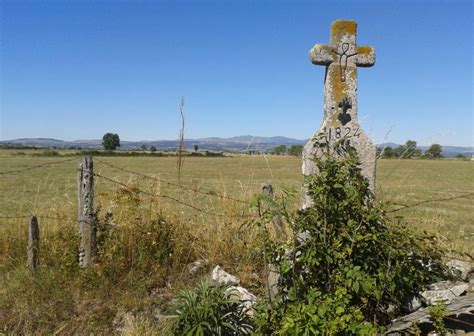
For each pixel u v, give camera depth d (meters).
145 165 40.22
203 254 6.36
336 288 3.98
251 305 4.68
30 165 41.94
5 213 10.20
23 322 4.82
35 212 7.95
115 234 6.15
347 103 5.31
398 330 3.96
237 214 6.66
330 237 4.14
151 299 5.25
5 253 6.46
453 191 20.53
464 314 4.07
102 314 4.95
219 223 6.66
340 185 4.17
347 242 4.14
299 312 3.70
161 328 4.65
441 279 4.69
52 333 4.66
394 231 4.26
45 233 6.59
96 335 4.68
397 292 4.23
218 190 7.99
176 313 4.29
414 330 3.87
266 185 5.99
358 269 3.89
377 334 3.82
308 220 4.16
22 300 5.11
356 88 5.33
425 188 21.61
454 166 46.81
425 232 4.53
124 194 6.38
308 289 4.07
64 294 5.29
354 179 4.42
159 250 6.07
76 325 4.80
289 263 4.12
